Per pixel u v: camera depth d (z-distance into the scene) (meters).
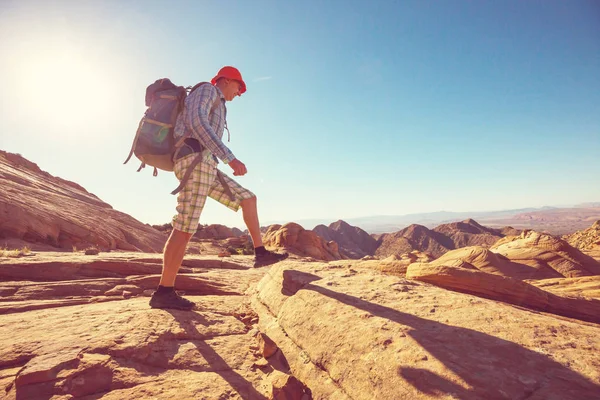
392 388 1.81
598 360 1.72
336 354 2.31
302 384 2.29
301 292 3.40
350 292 3.20
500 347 1.93
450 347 1.98
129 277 5.54
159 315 3.25
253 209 3.73
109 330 2.81
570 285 5.58
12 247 15.77
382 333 2.28
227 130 3.85
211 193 3.78
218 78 3.84
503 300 3.73
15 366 2.29
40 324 3.05
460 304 2.68
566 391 1.51
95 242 21.73
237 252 32.81
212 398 2.07
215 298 4.63
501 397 1.54
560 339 1.99
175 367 2.44
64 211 23.39
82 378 2.09
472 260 7.05
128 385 2.13
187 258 9.58
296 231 30.58
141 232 32.03
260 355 2.76
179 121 3.44
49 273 5.68
